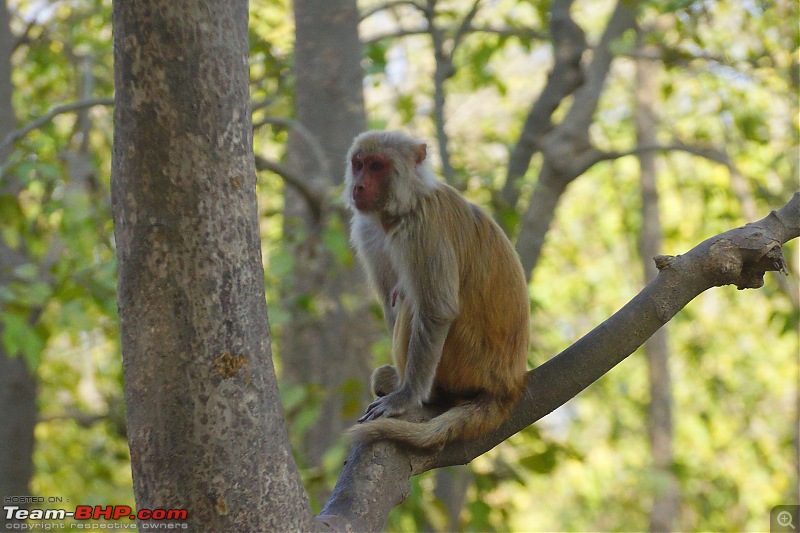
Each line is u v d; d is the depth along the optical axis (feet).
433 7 51.19
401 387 25.46
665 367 68.08
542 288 84.84
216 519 17.19
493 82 61.46
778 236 22.21
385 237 28.35
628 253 86.28
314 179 42.39
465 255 26.43
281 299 42.83
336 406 42.39
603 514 98.17
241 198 17.33
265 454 17.61
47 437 69.62
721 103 58.75
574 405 89.30
